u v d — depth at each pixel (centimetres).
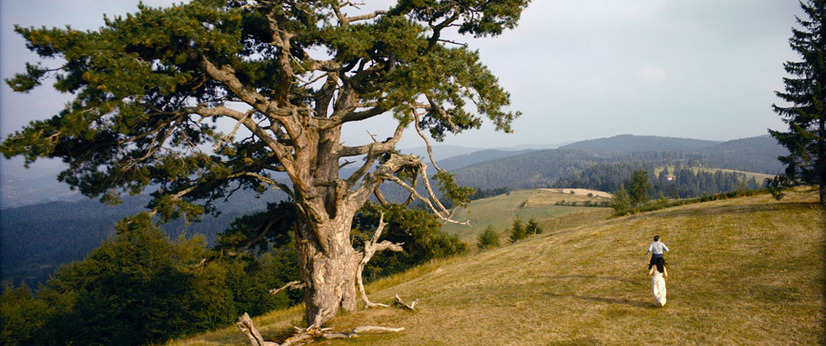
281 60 1223
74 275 3772
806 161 2333
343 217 1603
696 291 1355
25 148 868
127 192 1230
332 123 1453
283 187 1514
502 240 8025
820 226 1919
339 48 1330
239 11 1184
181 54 1083
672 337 1017
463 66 1424
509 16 1524
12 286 3259
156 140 1316
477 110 1508
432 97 1341
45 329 2984
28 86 888
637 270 1747
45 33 896
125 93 900
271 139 1370
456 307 1596
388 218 2362
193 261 1734
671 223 2670
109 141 1157
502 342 1124
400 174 1914
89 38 958
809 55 2311
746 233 2030
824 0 2297
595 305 1364
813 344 870
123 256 3659
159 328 3588
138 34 981
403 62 1499
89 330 3222
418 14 1586
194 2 1088
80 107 927
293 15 1404
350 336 1307
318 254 1585
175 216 1353
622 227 2947
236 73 1309
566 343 1065
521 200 18388
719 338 972
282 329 1650
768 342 920
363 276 6906
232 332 1906
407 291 2292
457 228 14150
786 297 1159
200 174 1377
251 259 1872
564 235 3288
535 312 1379
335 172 1662
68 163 1123
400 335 1295
